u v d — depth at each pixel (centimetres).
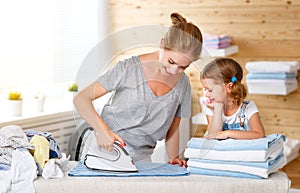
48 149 231
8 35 372
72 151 368
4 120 334
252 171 214
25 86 400
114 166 222
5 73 370
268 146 216
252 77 403
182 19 226
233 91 279
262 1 430
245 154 214
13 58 376
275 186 210
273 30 430
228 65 290
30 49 390
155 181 211
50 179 219
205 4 447
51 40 408
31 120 349
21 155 224
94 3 450
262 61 432
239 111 279
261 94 439
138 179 214
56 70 412
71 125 388
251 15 435
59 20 415
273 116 437
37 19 396
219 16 444
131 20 469
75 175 221
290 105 431
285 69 392
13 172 219
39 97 376
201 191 209
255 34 436
